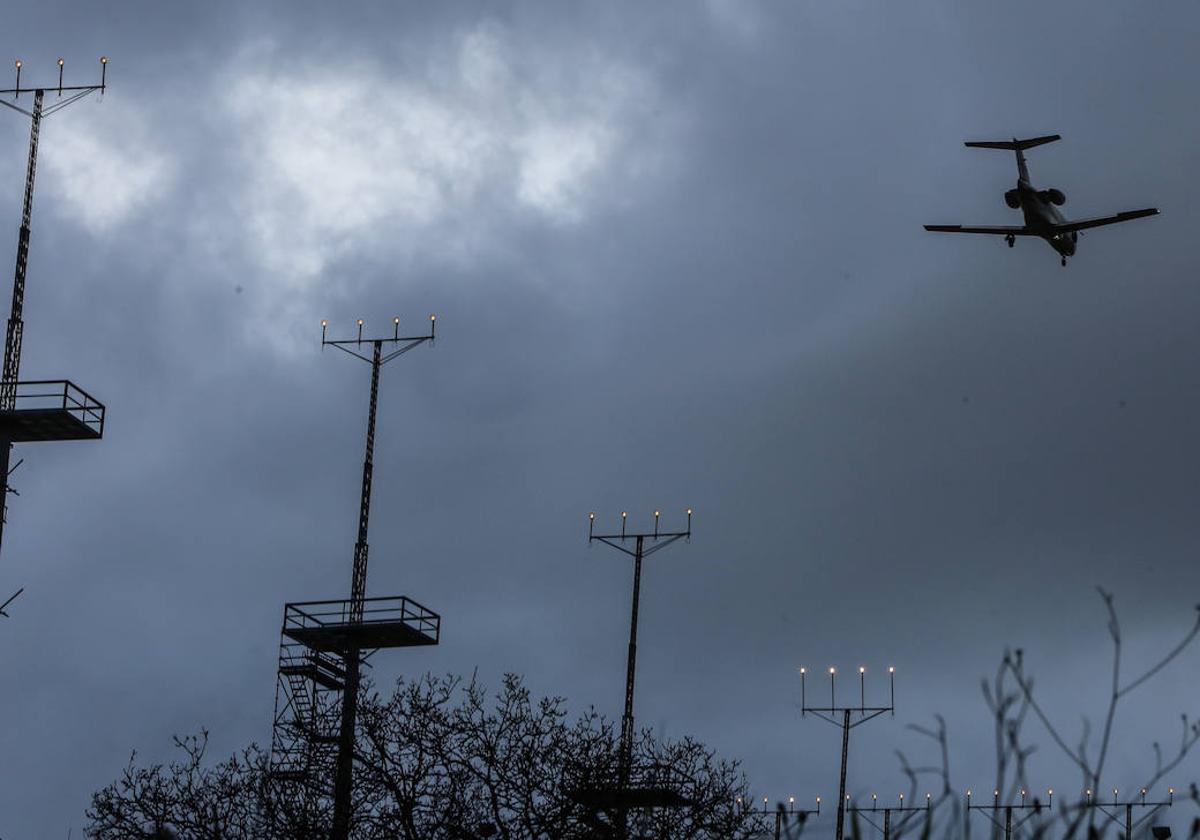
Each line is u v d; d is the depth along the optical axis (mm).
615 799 90062
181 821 94312
